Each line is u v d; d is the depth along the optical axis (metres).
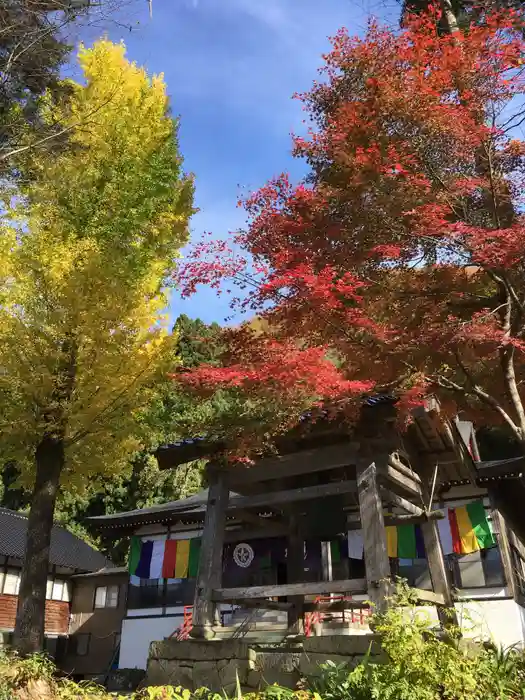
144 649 17.48
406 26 7.65
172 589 17.97
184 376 7.40
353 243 7.56
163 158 12.01
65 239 10.48
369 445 7.73
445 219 7.80
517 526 15.91
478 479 13.73
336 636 6.37
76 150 9.64
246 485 9.38
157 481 26.20
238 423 8.03
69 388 10.02
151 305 10.68
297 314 7.12
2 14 6.25
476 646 6.40
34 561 9.66
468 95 7.00
